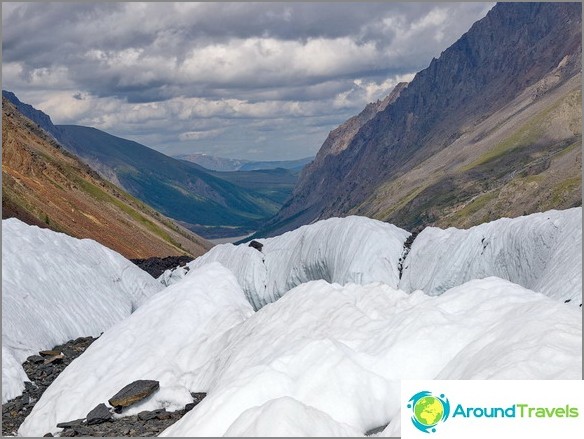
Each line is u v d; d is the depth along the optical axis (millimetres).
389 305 22359
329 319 21594
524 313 17516
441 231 47125
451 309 19500
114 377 24375
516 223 41000
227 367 21953
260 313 24203
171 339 26016
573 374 14328
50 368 32594
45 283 40875
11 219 45406
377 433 15664
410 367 17500
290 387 16500
